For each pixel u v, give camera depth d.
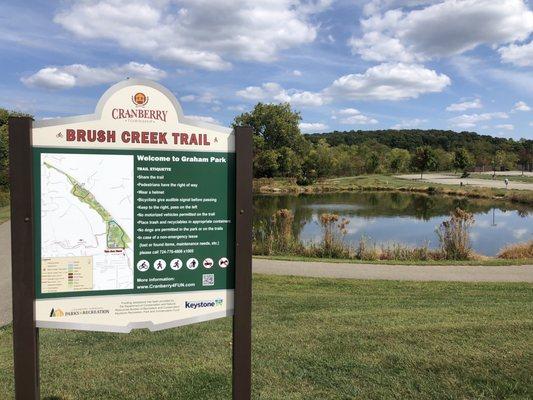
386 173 104.06
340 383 4.50
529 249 15.80
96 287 3.38
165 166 3.44
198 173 3.50
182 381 4.59
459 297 8.61
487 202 45.75
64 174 3.30
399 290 9.42
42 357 5.36
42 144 3.26
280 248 15.32
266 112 86.81
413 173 107.25
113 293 3.41
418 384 4.45
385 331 5.95
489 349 5.23
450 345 5.38
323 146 91.31
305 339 5.72
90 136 3.33
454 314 6.92
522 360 4.90
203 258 3.55
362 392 4.33
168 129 3.43
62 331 6.52
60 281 3.33
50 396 4.32
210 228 3.54
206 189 3.52
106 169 3.36
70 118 3.28
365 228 26.86
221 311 3.61
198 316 3.56
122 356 5.34
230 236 3.59
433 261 13.64
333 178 91.88
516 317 6.65
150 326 3.49
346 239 21.95
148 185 3.43
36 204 3.27
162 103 3.41
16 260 3.22
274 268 12.11
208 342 5.80
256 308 7.62
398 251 14.94
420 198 51.91
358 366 4.87
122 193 3.39
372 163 103.06
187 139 3.46
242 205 3.53
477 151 119.31
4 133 35.16
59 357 5.35
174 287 3.51
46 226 3.29
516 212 36.31
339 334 5.89
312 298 8.51
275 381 4.56
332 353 5.23
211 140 3.50
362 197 54.62
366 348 5.36
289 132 86.88
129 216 3.41
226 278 3.60
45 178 3.28
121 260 3.41
